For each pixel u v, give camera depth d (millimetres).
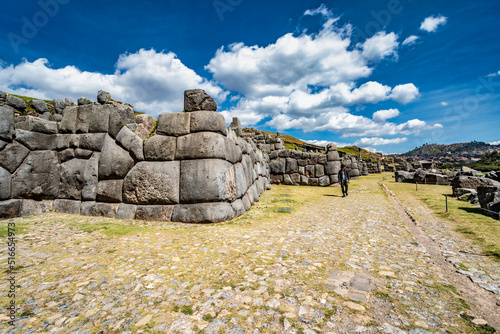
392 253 4395
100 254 4254
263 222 6844
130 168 7457
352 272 3598
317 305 2738
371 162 44156
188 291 3045
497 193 6859
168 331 2309
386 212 8273
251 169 10867
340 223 6770
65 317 2518
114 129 7723
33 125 7676
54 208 8062
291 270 3652
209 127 7160
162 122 7441
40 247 4566
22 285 3148
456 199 10336
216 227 6184
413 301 2822
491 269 3654
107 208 7414
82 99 8391
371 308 2680
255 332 2293
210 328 2352
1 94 7402
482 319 2480
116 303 2781
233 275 3484
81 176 7871
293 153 18516
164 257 4141
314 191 14664
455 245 4730
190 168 6941
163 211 6906
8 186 7004
